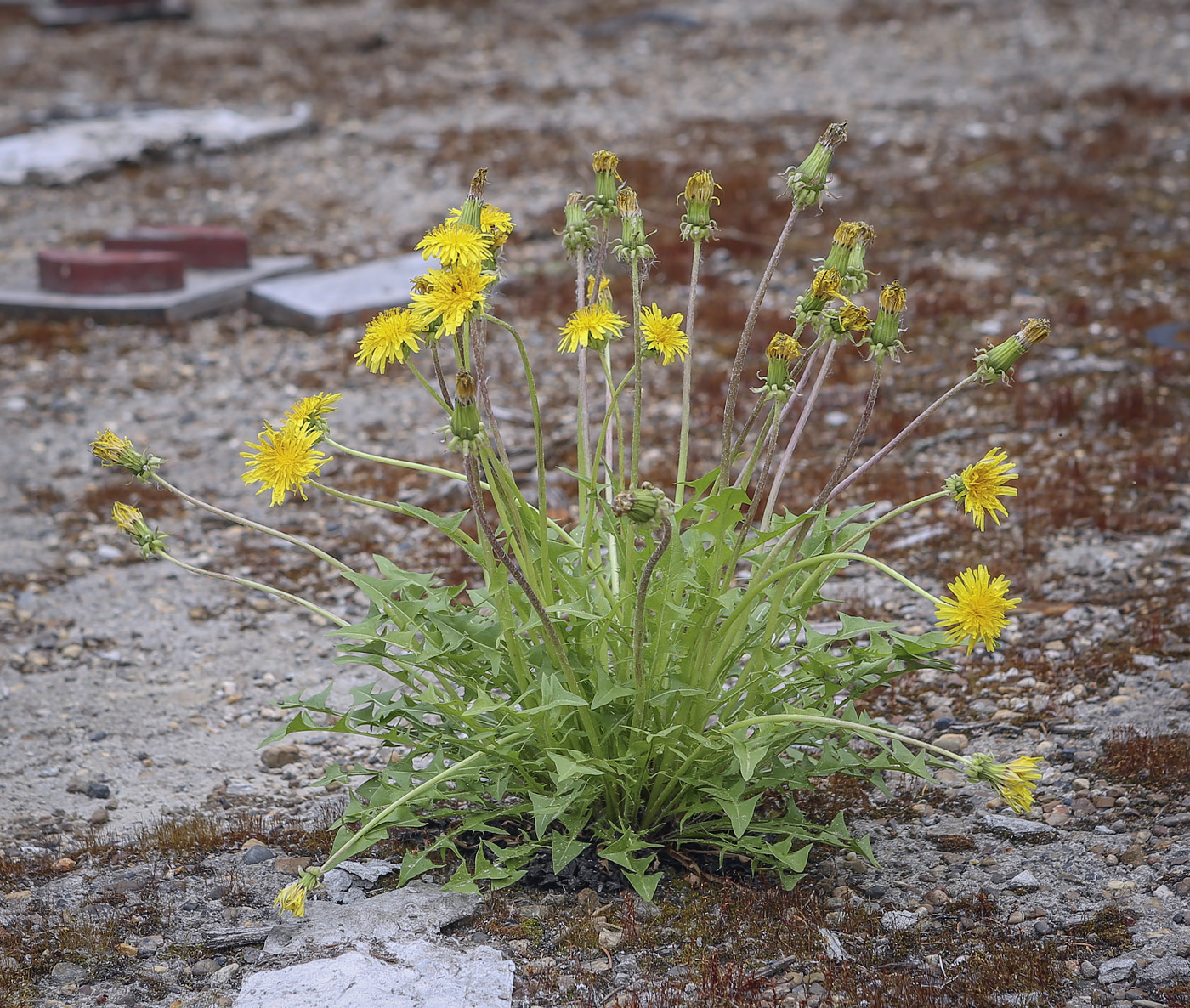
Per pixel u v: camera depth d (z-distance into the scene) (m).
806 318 4.67
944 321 7.80
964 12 9.90
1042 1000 4.34
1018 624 7.19
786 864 4.88
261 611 7.29
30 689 7.18
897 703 6.71
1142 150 8.40
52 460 7.56
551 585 4.95
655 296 7.93
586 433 5.34
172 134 8.73
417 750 5.34
